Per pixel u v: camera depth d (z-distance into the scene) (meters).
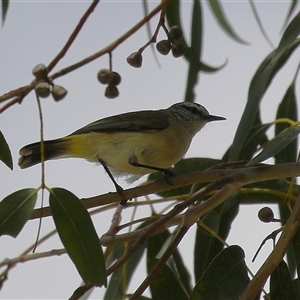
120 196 7.74
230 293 7.61
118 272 9.77
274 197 9.76
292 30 8.45
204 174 7.77
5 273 6.06
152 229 6.93
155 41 7.20
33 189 6.75
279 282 7.92
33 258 6.27
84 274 6.56
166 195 10.38
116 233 7.96
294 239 7.91
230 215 9.63
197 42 10.64
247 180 7.42
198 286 7.64
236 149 8.43
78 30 6.00
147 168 9.63
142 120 9.79
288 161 10.20
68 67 5.95
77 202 6.75
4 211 6.59
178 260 9.96
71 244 6.61
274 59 8.55
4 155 7.50
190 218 7.48
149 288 9.12
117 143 9.49
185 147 10.20
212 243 9.47
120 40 6.32
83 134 9.41
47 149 9.35
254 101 8.46
